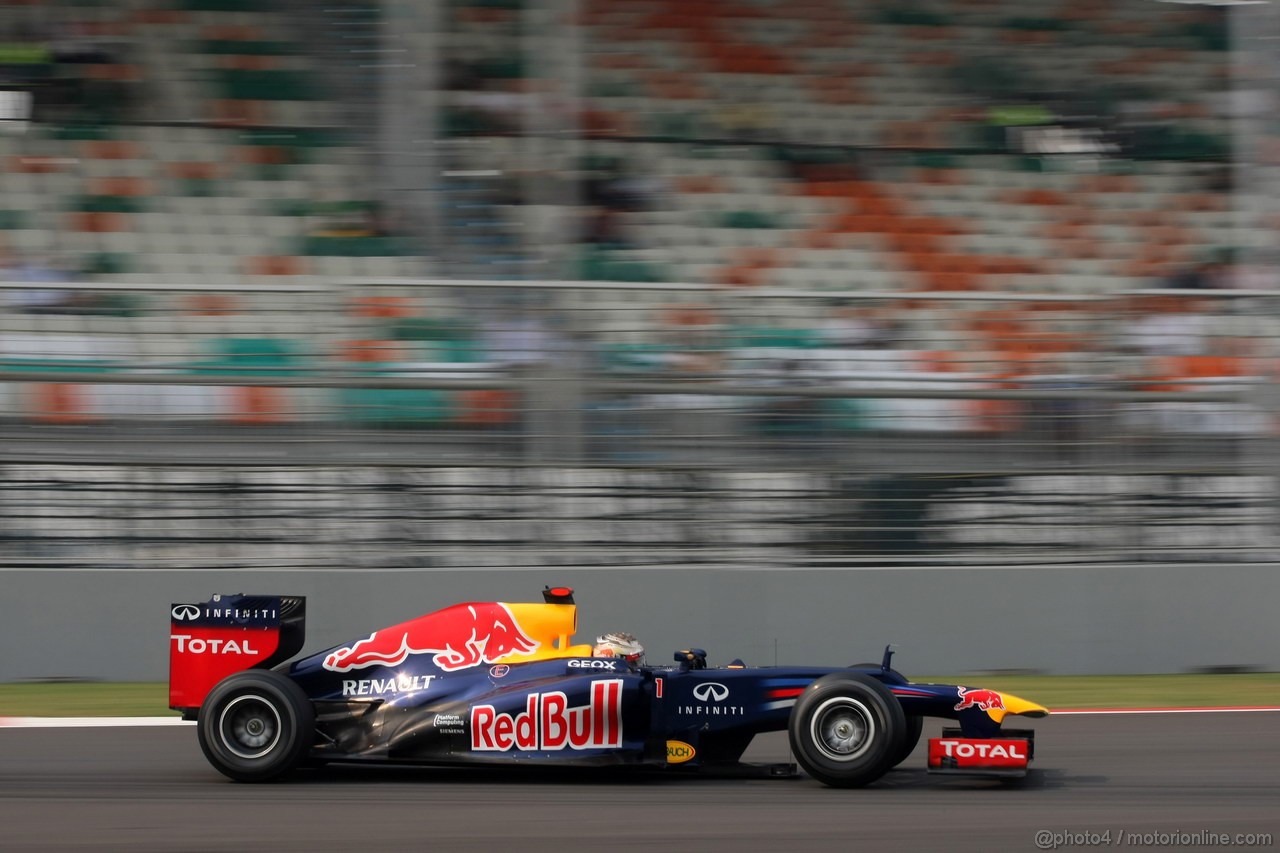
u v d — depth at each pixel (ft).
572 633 73.15
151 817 63.21
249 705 69.51
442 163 175.94
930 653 115.65
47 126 196.54
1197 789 69.62
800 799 65.67
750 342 120.78
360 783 70.28
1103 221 205.16
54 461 113.91
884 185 206.90
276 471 115.24
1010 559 117.91
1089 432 119.85
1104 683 111.55
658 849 56.54
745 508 117.19
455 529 115.65
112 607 112.47
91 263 179.22
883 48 224.74
